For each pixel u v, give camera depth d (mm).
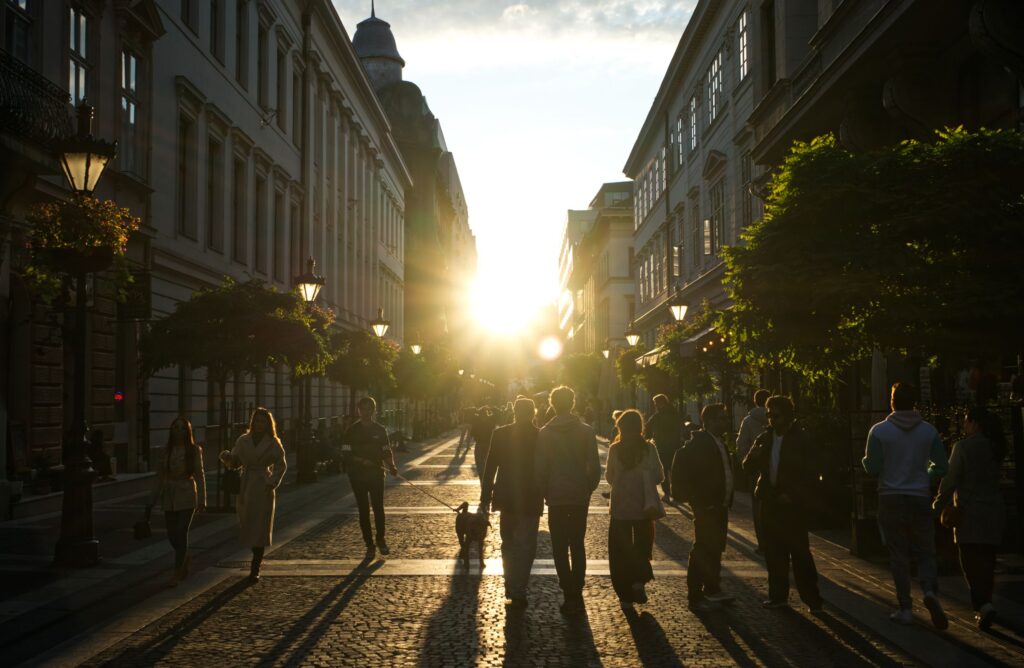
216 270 30734
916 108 16906
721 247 12906
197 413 29047
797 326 12453
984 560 8406
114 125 23141
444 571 11469
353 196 56812
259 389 35938
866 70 17828
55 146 12180
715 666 7234
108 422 22547
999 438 8547
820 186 11859
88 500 11992
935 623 8328
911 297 11414
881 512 8688
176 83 27672
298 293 22828
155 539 14227
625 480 9336
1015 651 7633
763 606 9375
